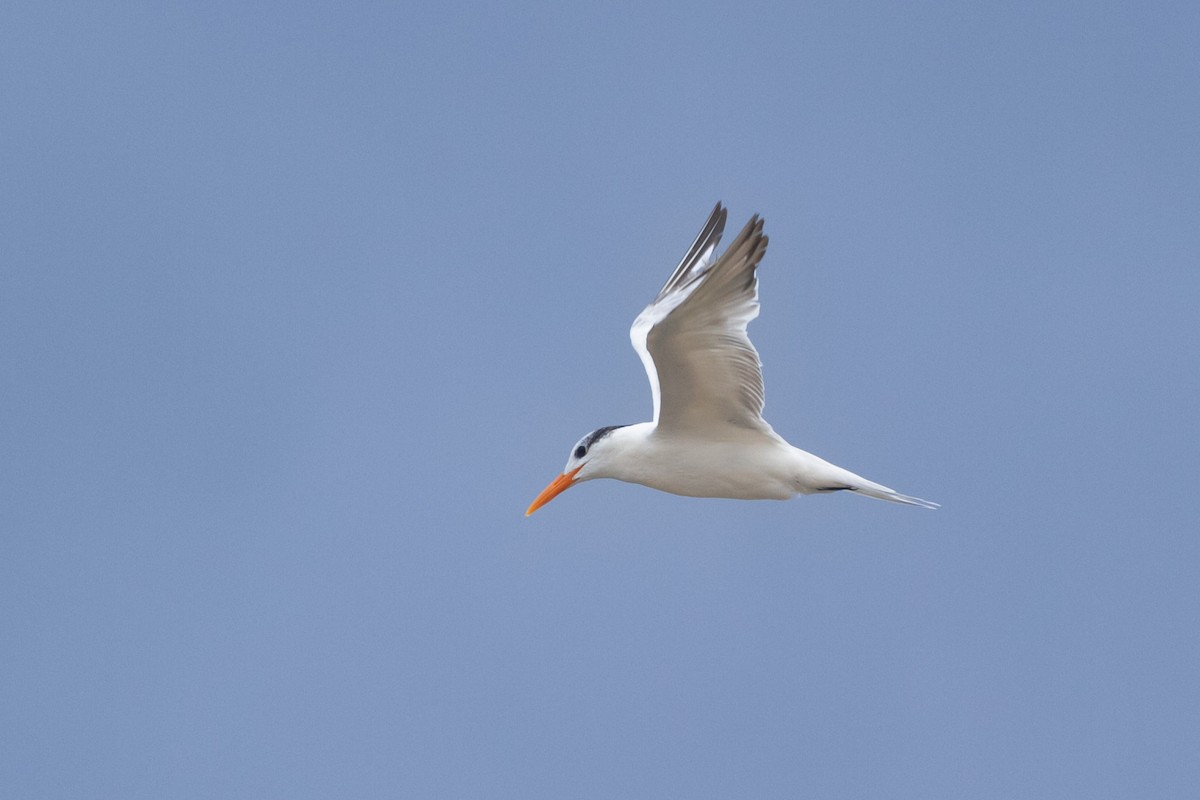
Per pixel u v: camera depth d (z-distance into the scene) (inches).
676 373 550.3
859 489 573.6
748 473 580.4
